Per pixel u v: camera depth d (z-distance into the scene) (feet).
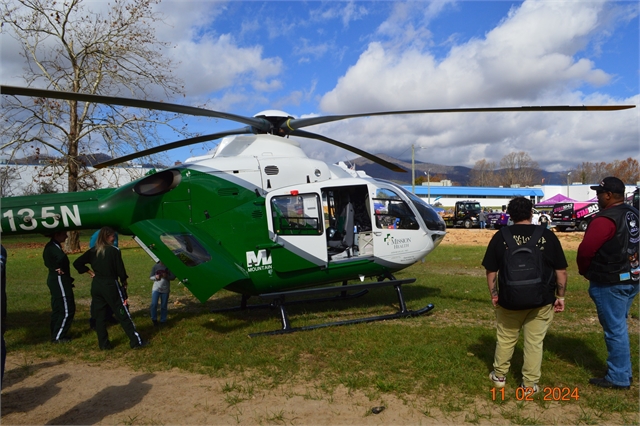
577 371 15.11
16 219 19.54
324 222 22.06
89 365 16.79
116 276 18.57
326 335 19.51
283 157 22.44
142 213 20.89
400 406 12.78
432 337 18.84
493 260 13.29
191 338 19.71
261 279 21.09
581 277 35.01
